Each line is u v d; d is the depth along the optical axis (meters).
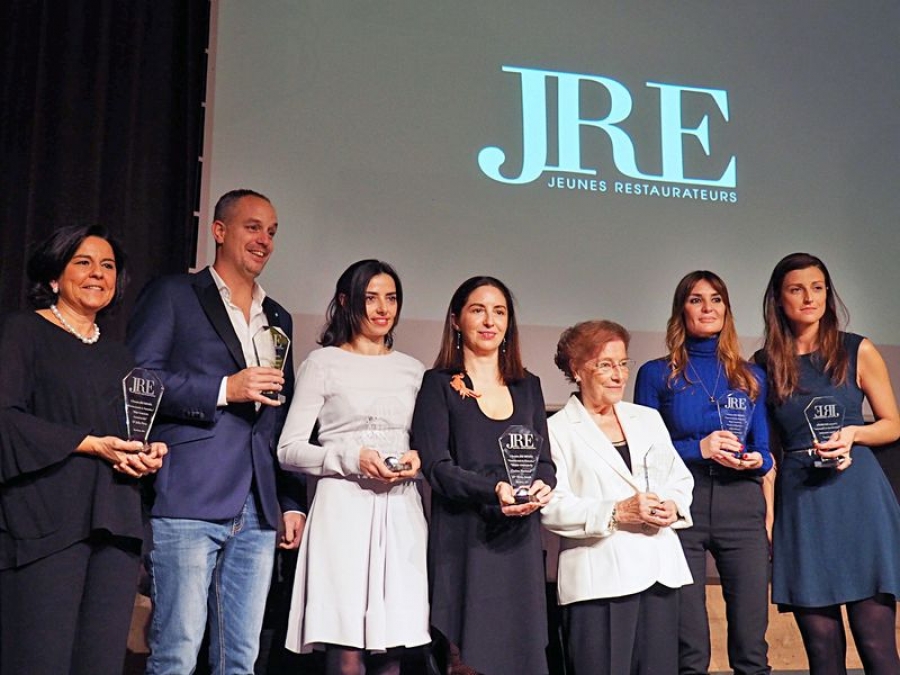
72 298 2.12
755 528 2.52
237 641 2.26
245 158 3.35
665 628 2.33
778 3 3.88
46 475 1.97
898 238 3.80
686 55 3.77
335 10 3.51
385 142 3.46
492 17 3.63
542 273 3.50
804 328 2.67
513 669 2.19
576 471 2.42
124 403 2.07
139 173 3.47
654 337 3.54
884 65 3.93
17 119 3.41
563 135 3.60
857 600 2.47
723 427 2.53
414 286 3.40
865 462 2.54
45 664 1.90
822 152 3.81
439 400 2.37
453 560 2.27
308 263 3.34
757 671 2.45
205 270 2.46
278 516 2.35
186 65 3.56
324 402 2.38
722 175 3.71
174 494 2.22
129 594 2.04
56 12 3.48
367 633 2.19
